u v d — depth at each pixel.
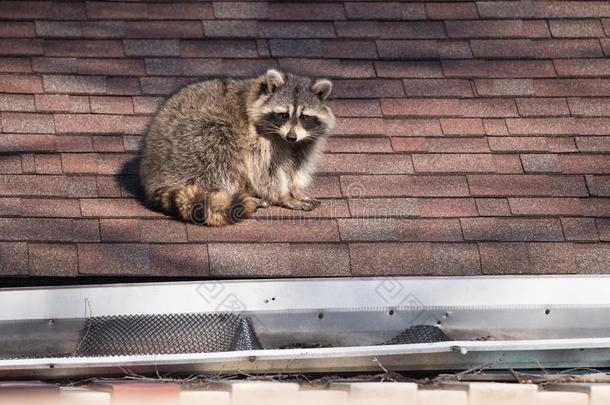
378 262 13.89
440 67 16.33
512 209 14.67
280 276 13.62
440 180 14.97
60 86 15.63
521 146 15.44
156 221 14.15
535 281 13.80
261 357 11.34
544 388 10.36
